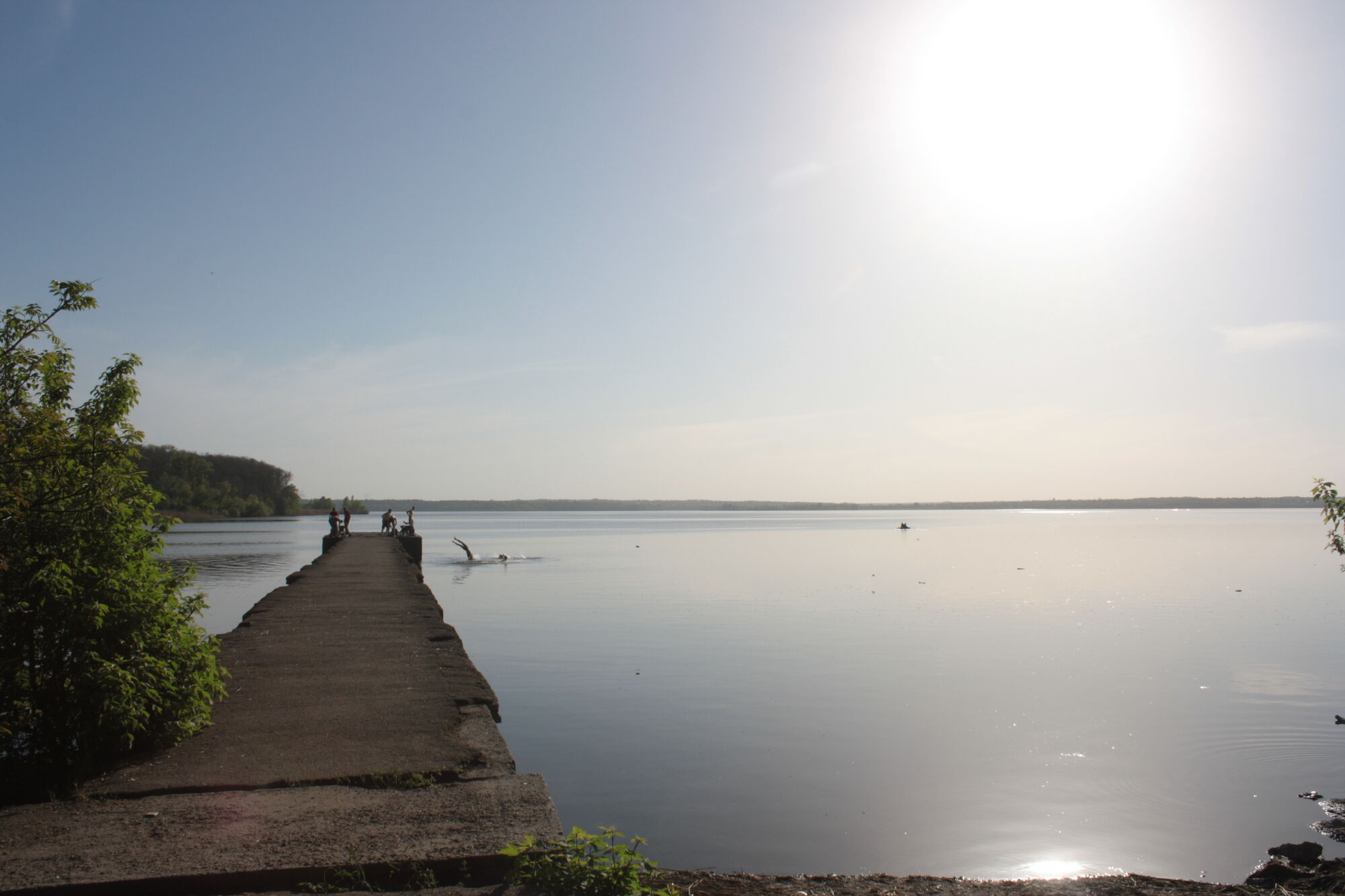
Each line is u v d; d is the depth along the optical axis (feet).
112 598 19.97
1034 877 25.73
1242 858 27.37
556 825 15.92
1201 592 102.27
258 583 105.70
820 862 26.76
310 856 14.42
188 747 20.72
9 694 18.61
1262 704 46.26
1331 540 30.27
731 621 78.54
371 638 36.55
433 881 13.99
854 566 149.07
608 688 50.31
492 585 114.52
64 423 20.57
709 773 35.01
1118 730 41.39
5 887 13.07
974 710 44.96
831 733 40.88
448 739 21.62
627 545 229.45
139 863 14.06
